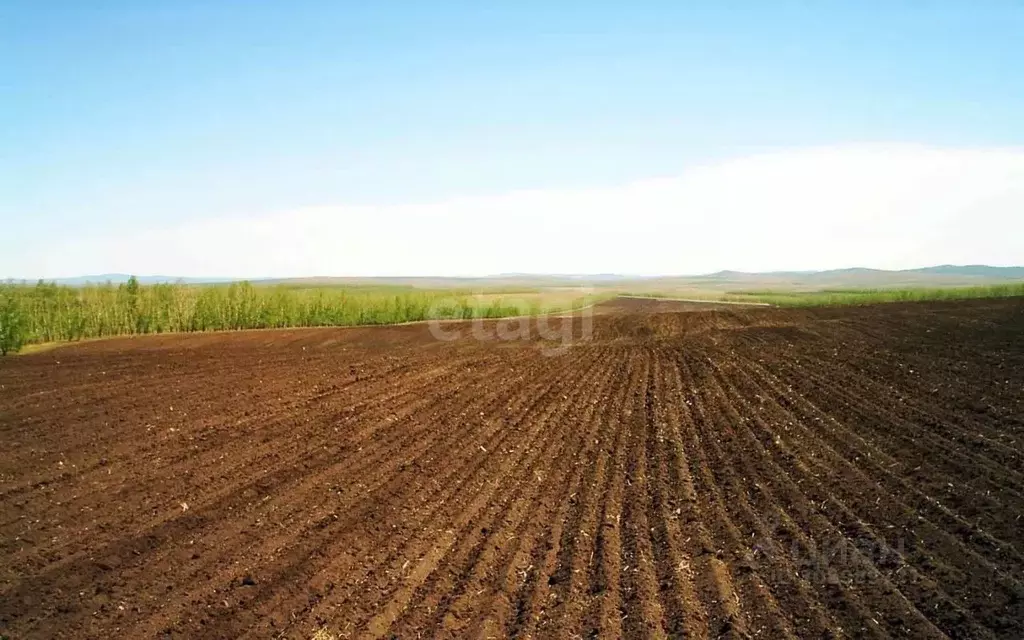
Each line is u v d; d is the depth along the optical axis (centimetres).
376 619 593
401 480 985
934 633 566
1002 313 3666
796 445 1173
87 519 805
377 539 771
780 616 600
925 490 923
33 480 930
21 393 1499
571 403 1617
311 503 880
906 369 1909
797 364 2172
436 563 713
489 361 2364
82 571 676
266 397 1526
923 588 647
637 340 3222
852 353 2344
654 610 612
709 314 4716
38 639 557
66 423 1235
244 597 631
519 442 1230
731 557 729
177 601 622
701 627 585
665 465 1088
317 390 1642
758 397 1645
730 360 2380
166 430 1207
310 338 2909
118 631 571
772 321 3997
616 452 1168
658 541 778
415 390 1716
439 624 588
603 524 828
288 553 728
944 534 770
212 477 963
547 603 631
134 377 1744
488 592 650
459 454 1137
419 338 3102
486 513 862
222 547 739
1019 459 1034
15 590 636
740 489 955
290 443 1157
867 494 914
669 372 2142
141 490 904
